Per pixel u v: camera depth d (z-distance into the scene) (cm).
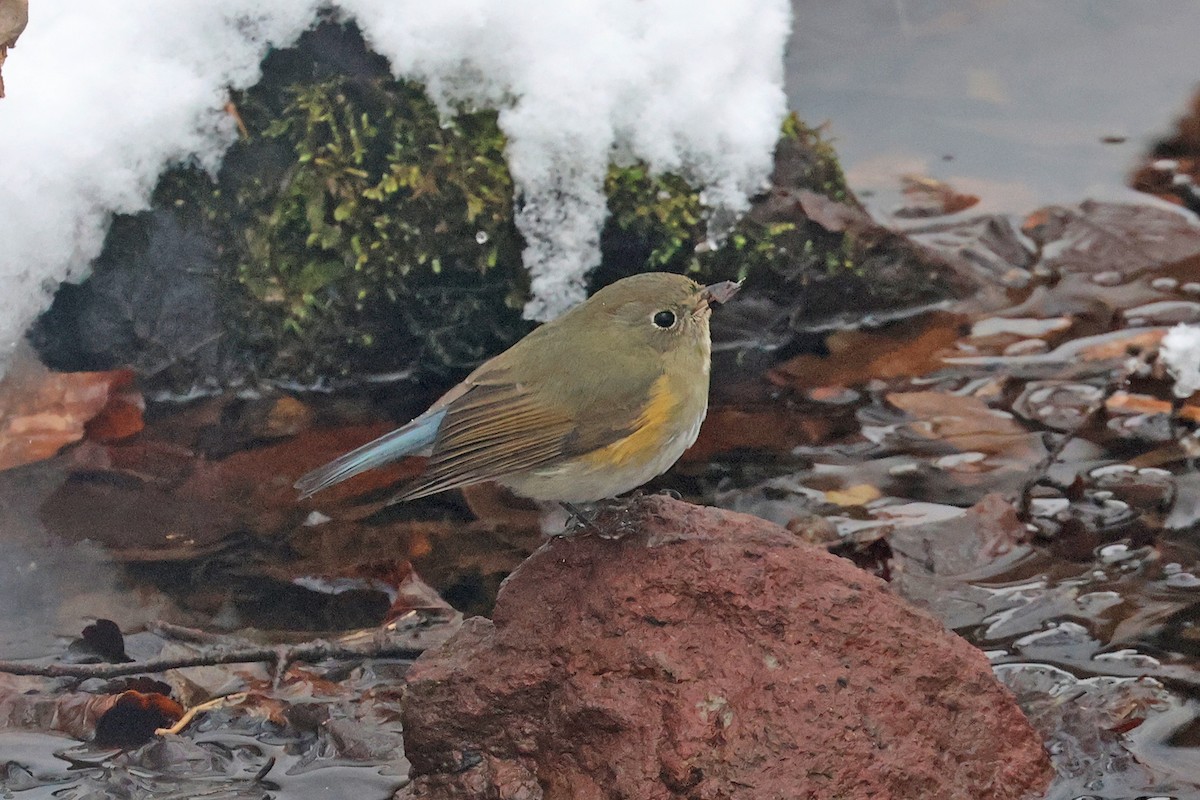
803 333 1271
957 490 1033
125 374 1184
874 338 1261
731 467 1079
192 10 1135
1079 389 1158
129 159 1135
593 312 831
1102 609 894
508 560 988
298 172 1161
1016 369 1195
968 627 884
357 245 1177
